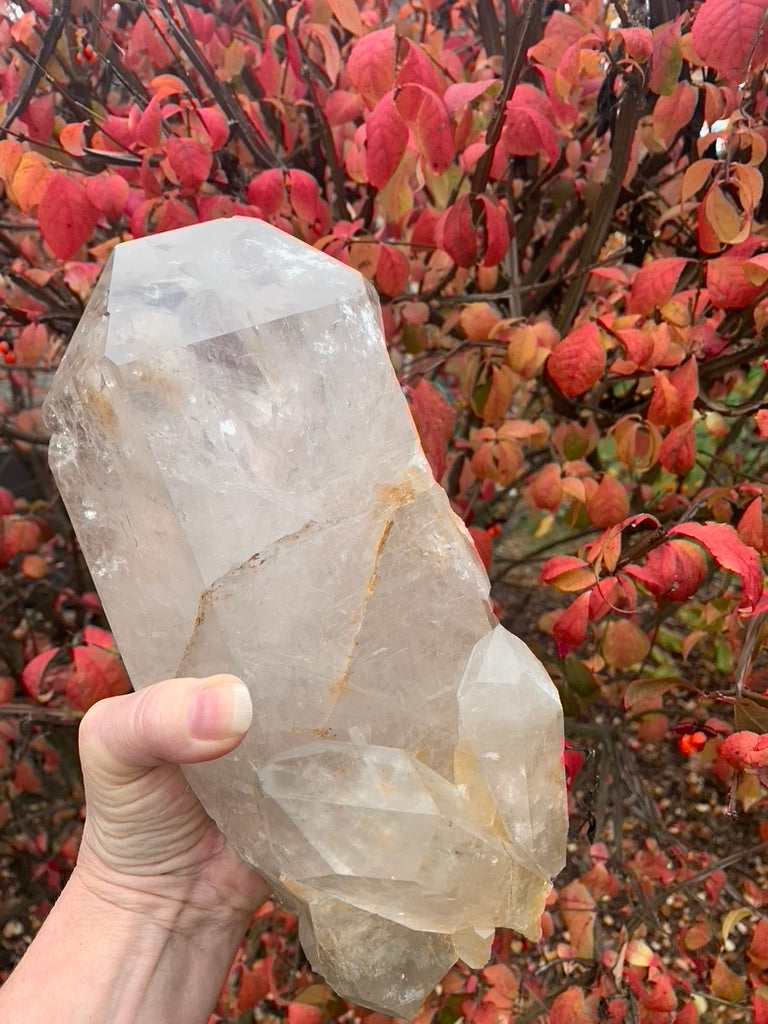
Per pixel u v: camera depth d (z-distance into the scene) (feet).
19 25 1.02
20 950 1.62
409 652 0.67
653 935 1.41
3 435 1.65
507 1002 1.12
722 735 0.98
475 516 1.67
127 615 0.68
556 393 1.30
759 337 1.12
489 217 0.98
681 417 0.97
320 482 0.66
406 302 1.26
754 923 1.43
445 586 0.68
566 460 1.24
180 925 0.83
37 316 1.28
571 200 1.46
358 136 1.03
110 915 0.80
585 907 1.16
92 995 0.76
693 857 1.38
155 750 0.65
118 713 0.68
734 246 0.93
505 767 0.66
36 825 1.74
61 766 1.79
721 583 1.51
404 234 1.28
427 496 0.68
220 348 0.65
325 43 1.12
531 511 1.92
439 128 0.87
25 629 1.76
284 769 0.64
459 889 0.64
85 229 0.96
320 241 1.06
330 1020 1.35
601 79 1.25
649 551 0.97
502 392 1.16
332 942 0.66
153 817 0.78
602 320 1.00
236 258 0.71
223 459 0.64
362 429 0.68
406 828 0.63
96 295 0.71
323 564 0.65
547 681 0.70
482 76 1.25
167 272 0.68
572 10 1.13
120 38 1.37
